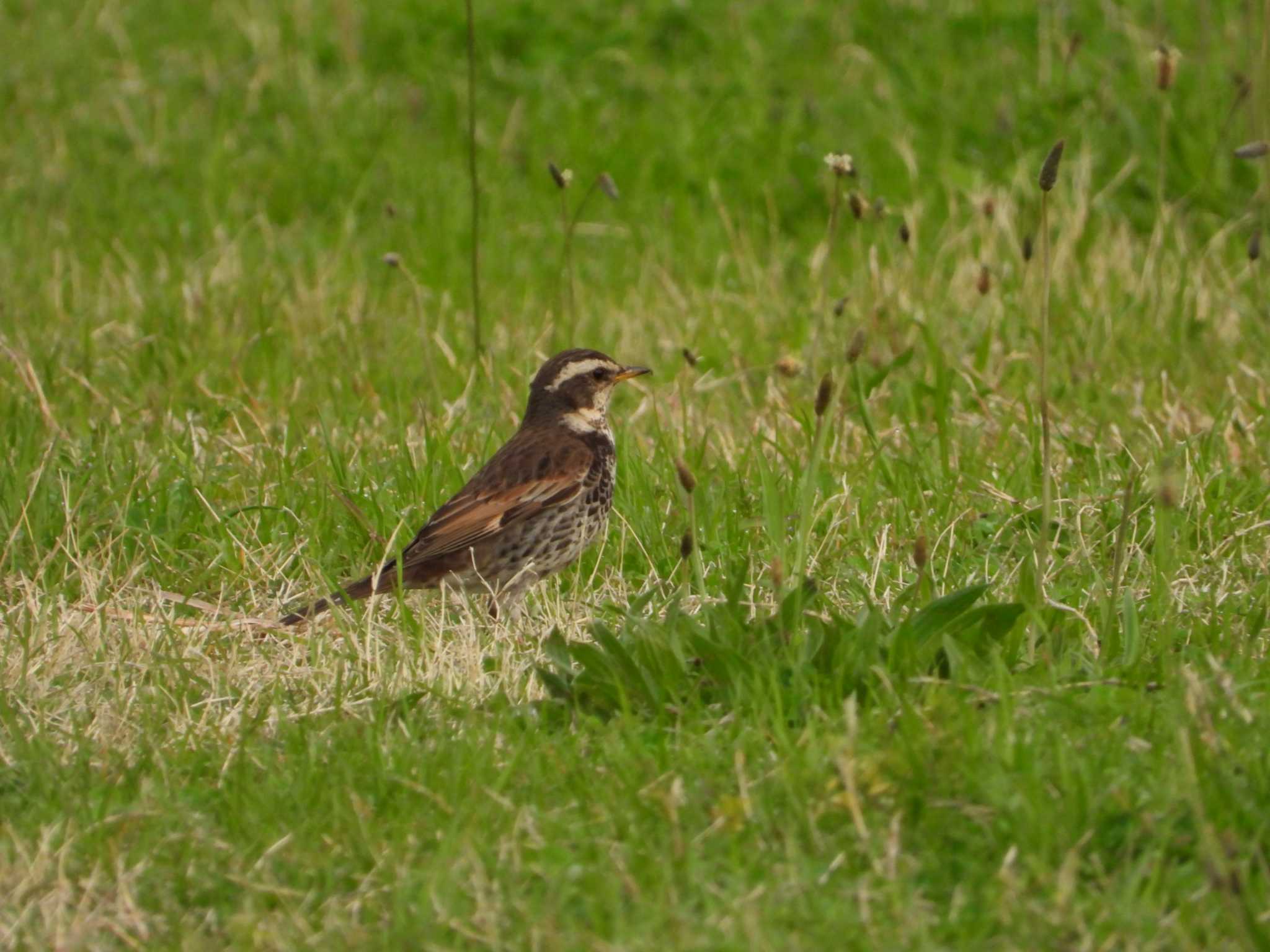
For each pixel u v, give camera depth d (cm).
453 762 816
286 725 878
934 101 2220
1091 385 1437
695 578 1082
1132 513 1141
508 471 1130
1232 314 1592
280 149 2341
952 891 704
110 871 747
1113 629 939
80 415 1430
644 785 791
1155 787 743
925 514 1170
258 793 796
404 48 2581
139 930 712
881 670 835
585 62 2509
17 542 1170
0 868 750
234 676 968
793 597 911
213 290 1784
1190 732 781
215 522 1217
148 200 2194
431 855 748
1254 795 742
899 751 766
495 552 1120
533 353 1586
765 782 780
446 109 2422
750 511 1204
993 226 1812
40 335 1631
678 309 1741
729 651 872
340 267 1911
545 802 792
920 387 1384
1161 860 701
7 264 1917
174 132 2369
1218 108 1986
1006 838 723
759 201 2117
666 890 701
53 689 952
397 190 2205
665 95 2369
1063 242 1728
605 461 1177
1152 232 1906
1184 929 658
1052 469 1252
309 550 1180
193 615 1103
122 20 2747
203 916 725
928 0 2523
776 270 1816
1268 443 1277
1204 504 1157
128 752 862
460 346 1631
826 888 705
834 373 1511
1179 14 2289
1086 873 709
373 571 1138
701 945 664
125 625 1033
